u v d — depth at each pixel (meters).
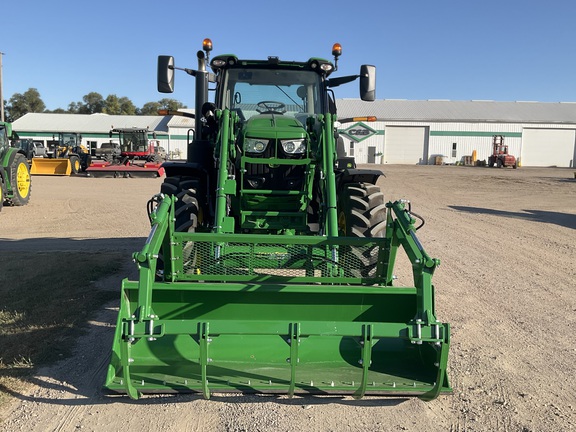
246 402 3.58
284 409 3.49
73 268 6.87
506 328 5.07
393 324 3.23
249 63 6.21
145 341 3.79
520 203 16.83
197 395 3.61
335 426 3.29
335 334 3.19
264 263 4.68
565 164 53.28
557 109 56.38
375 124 52.31
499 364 4.24
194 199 5.39
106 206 14.44
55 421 3.28
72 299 5.54
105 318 5.05
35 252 8.07
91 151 32.03
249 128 5.22
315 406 3.54
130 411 3.43
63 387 3.71
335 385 3.46
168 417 3.36
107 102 88.88
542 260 8.12
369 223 5.46
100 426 3.24
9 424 3.23
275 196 5.29
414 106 56.75
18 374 3.86
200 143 5.83
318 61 6.17
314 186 5.40
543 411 3.51
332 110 6.57
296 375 3.59
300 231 5.32
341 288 3.85
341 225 5.93
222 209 4.82
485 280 6.87
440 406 3.57
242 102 6.27
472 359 4.33
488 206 15.85
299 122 5.55
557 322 5.27
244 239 4.17
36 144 34.22
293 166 5.31
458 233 10.59
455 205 16.03
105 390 3.45
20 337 4.51
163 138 53.72
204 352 3.15
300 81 6.32
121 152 29.50
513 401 3.64
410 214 4.20
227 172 5.05
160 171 26.81
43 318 4.96
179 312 3.92
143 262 3.45
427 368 3.67
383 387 3.44
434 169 41.59
